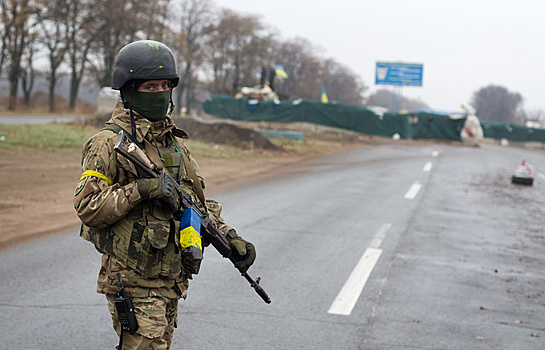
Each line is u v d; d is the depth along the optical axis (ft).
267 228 31.09
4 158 46.68
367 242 29.01
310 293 20.38
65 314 17.08
